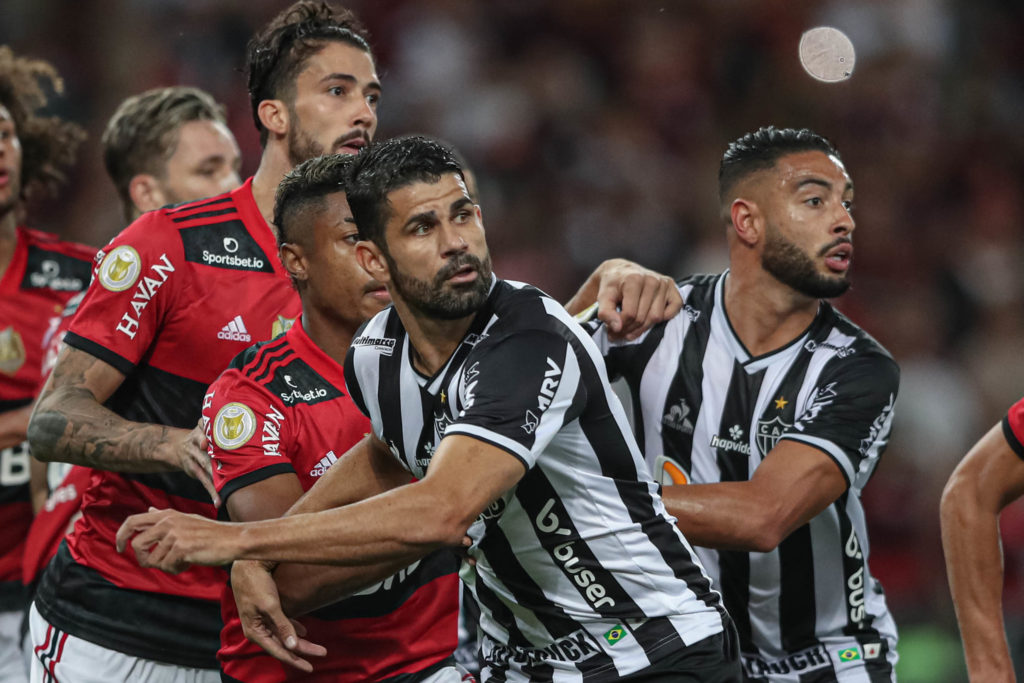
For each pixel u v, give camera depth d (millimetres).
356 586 10281
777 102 44188
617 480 10367
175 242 12922
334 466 11086
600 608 10469
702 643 10539
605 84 44094
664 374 13367
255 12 42750
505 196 41031
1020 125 45250
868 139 43812
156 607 13156
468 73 43344
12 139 17031
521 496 10219
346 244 11289
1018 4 47000
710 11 45188
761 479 12297
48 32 42750
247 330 13031
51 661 13453
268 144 14039
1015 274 41156
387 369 10508
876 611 14156
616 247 40375
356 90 13938
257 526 9141
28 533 17406
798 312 13227
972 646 12203
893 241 41219
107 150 18484
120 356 12680
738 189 13078
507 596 10805
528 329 9789
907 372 35750
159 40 42500
